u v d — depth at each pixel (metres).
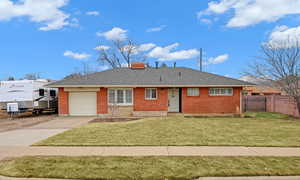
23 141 7.57
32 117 16.56
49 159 5.38
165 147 6.57
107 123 12.30
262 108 21.44
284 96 17.53
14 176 4.32
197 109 17.34
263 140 7.42
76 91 17.31
